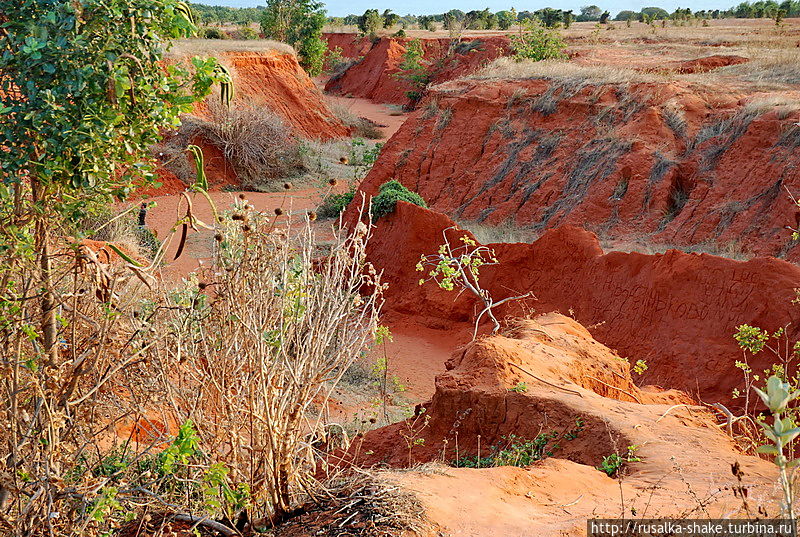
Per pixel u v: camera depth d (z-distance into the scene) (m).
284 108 45.81
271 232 5.25
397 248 22.20
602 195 23.25
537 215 24.55
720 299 14.61
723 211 20.58
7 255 5.14
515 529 4.87
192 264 21.95
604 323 17.03
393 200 23.03
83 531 4.65
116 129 5.39
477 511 5.09
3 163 5.03
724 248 19.62
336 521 4.84
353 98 74.06
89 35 5.04
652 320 15.86
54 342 5.36
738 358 13.86
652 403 11.30
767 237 19.27
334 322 5.38
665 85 25.58
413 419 10.11
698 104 24.52
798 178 19.58
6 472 4.82
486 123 28.31
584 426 8.16
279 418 5.04
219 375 5.02
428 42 72.94
